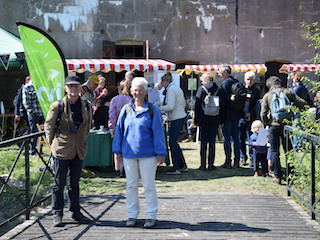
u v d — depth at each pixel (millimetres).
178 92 7926
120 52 15969
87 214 5539
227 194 6570
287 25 16125
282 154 9930
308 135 5426
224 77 8305
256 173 7828
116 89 15211
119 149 4973
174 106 7887
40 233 4828
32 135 5289
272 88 7109
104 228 4977
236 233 4820
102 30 15586
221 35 16031
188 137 12500
